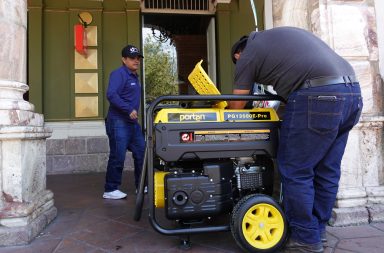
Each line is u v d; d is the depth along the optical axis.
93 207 3.63
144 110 6.62
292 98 2.28
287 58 2.28
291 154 2.30
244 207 2.32
